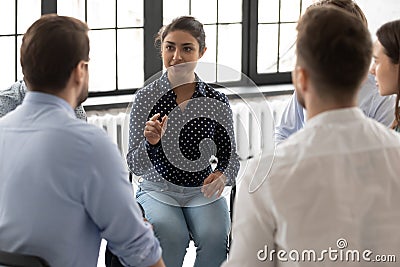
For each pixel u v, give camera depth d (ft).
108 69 17.16
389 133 5.66
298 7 19.26
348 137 5.49
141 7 17.22
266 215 5.49
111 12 16.96
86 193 6.52
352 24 5.45
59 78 6.61
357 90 5.55
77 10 16.58
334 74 5.41
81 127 6.59
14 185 6.55
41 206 6.49
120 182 6.61
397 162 5.55
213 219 10.43
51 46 6.55
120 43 17.17
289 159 5.47
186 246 10.41
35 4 16.11
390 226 5.47
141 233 6.74
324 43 5.39
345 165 5.44
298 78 5.61
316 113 5.58
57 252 6.56
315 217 5.38
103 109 16.12
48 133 6.54
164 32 10.57
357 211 5.42
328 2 10.39
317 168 5.41
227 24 18.44
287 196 5.40
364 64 5.45
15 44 16.10
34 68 6.58
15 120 6.70
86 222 6.68
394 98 10.52
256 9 18.66
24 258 6.28
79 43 6.64
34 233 6.52
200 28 10.57
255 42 18.81
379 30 9.54
